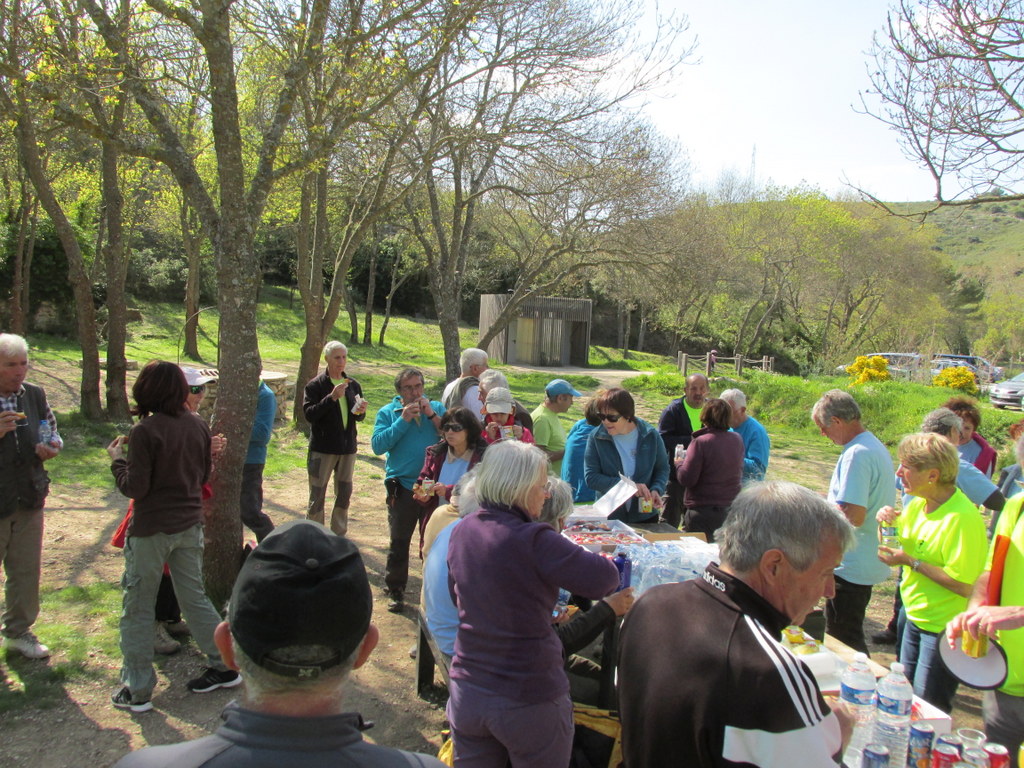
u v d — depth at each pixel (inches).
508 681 101.3
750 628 67.9
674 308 1770.4
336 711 50.8
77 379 616.7
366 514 322.7
